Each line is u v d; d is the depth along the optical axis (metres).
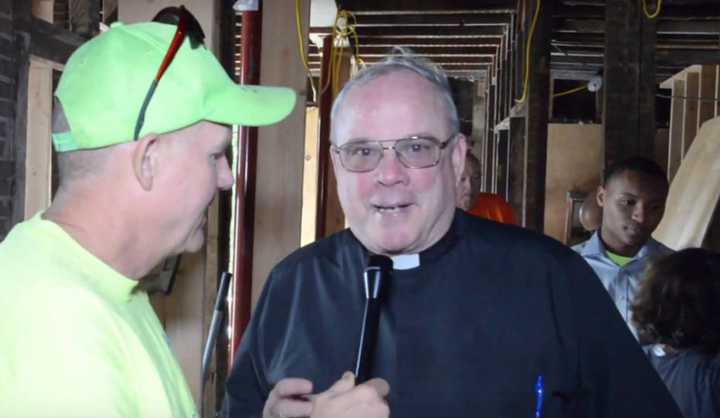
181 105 1.01
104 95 0.97
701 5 5.48
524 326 1.43
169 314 2.15
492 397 1.40
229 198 3.13
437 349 1.44
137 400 0.95
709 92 6.49
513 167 6.07
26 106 2.88
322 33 5.25
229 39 2.97
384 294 1.34
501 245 1.50
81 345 0.88
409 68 1.47
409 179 1.43
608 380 1.42
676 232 5.21
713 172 5.04
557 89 8.92
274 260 2.90
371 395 1.08
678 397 1.81
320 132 5.12
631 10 3.54
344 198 1.48
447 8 5.82
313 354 1.52
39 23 2.92
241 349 1.68
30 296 0.90
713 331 1.78
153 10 2.08
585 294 1.45
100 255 0.98
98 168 0.98
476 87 9.05
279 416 1.25
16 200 2.85
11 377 0.85
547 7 4.95
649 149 3.52
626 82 3.53
